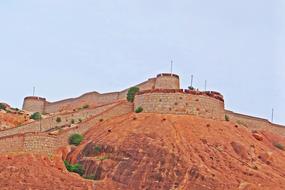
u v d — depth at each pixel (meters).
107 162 82.81
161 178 79.06
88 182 78.56
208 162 82.31
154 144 84.62
